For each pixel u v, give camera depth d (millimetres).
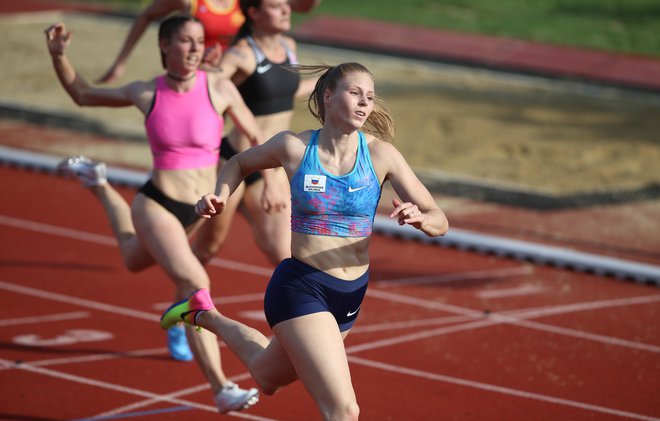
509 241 31875
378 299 26891
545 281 29234
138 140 42812
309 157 14305
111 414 19406
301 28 70438
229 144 22344
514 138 47344
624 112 54719
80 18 69500
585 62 66688
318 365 13914
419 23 74188
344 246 14453
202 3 25078
